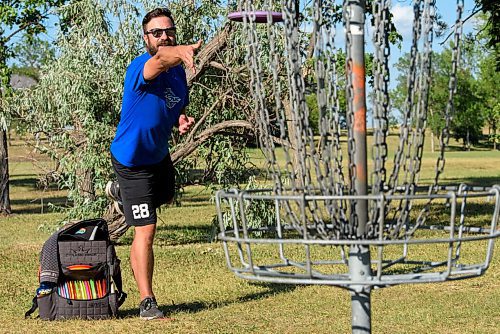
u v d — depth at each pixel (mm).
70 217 17766
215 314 9523
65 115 17094
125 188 9039
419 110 3604
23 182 50750
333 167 3697
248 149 18766
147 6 17172
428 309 9742
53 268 9289
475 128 98500
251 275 3740
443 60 50188
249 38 3867
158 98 8695
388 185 3713
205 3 17344
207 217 26281
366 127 3705
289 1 3688
